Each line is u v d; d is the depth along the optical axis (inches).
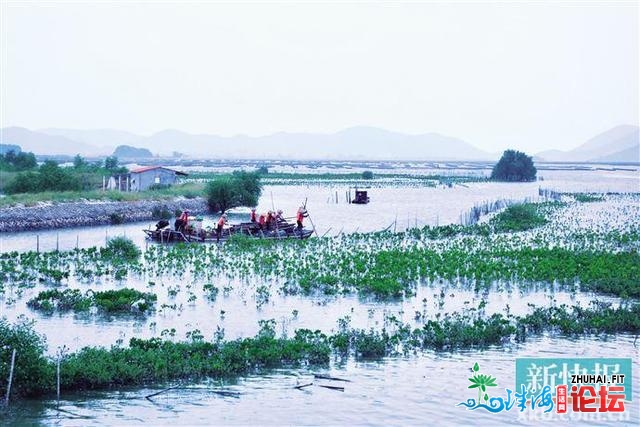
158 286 1599.4
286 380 969.5
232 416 840.9
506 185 6387.8
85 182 3742.6
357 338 1138.0
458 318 1256.2
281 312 1357.0
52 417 829.2
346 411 860.0
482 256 1975.9
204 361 997.2
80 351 1032.2
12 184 3331.7
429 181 6594.5
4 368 880.9
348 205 3988.7
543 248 2075.5
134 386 941.2
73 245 2247.8
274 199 4365.2
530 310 1379.2
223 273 1756.9
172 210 3245.6
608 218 3139.8
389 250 2075.5
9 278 1646.2
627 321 1250.0
